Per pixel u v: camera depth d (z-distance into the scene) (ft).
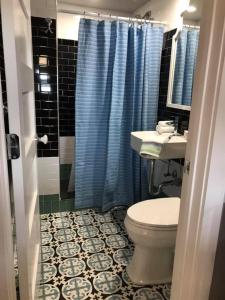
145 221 4.92
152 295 4.91
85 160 7.72
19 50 2.82
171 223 4.88
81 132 7.39
